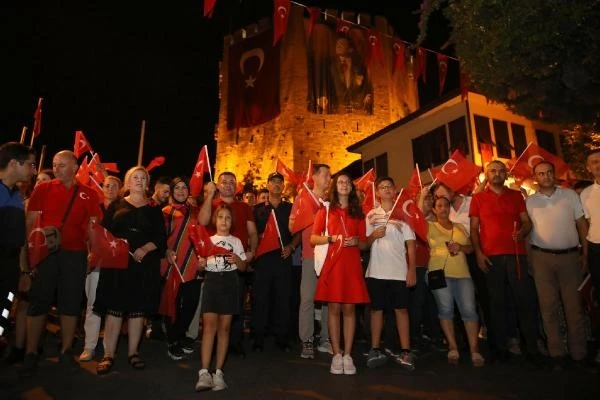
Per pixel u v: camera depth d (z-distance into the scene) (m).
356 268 5.17
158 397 4.23
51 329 7.64
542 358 5.39
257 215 6.95
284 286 6.38
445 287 5.64
